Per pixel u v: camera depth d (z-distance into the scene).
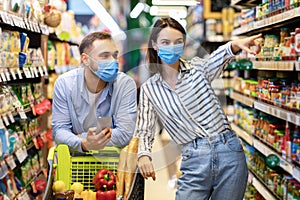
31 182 5.42
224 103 3.62
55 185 3.47
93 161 3.72
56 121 3.73
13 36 4.64
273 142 5.56
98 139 3.47
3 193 4.32
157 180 4.99
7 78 4.35
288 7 4.84
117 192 3.61
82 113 3.69
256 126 6.50
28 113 5.90
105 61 3.43
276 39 5.77
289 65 4.68
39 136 6.03
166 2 8.80
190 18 10.38
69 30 7.79
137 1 12.23
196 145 3.51
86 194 3.59
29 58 5.32
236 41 3.52
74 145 3.58
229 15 10.14
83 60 3.51
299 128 4.90
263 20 5.70
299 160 4.71
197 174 3.50
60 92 3.69
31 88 5.81
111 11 12.45
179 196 3.58
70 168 3.62
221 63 3.54
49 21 6.53
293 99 4.87
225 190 3.51
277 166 5.66
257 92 6.36
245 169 3.56
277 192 5.30
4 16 4.26
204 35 10.29
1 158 4.14
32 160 5.60
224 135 3.51
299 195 4.67
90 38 3.46
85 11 11.45
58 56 7.48
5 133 4.17
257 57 6.21
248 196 6.52
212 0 10.31
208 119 3.50
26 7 5.21
